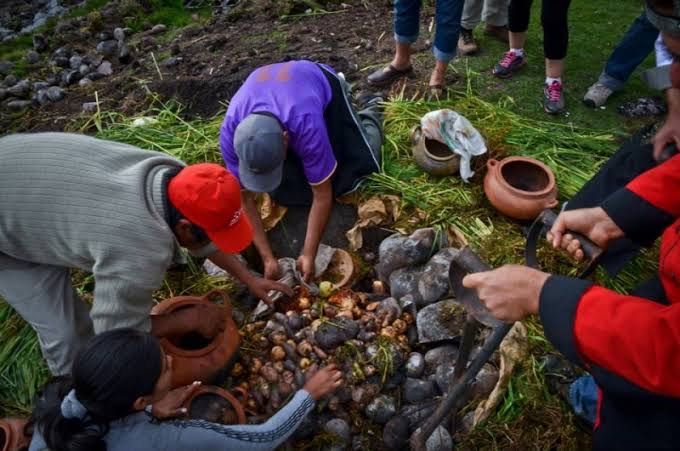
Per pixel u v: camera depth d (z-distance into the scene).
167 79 4.08
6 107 4.13
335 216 3.04
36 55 4.64
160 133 3.49
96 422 1.69
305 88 2.52
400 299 2.61
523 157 2.99
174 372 2.12
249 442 1.87
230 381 2.37
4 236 1.90
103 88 4.15
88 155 1.87
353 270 2.74
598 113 3.51
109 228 1.74
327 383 2.12
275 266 2.67
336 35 4.36
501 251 2.73
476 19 3.87
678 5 1.14
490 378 2.30
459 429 2.26
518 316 1.30
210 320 2.26
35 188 1.81
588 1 4.49
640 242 1.64
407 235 2.82
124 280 1.76
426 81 3.75
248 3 4.88
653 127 2.27
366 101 3.63
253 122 2.32
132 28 4.83
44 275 2.09
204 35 4.59
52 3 5.59
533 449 2.15
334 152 2.94
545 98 3.50
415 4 3.40
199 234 1.88
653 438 1.49
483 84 3.74
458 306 2.46
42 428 1.71
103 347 1.64
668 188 1.52
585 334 1.19
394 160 3.20
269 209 2.98
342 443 2.24
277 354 2.40
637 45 3.31
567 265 2.68
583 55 3.94
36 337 2.61
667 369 1.13
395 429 2.25
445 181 3.06
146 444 1.75
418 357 2.40
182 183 1.78
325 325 2.44
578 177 3.06
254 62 4.11
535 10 4.41
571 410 2.25
